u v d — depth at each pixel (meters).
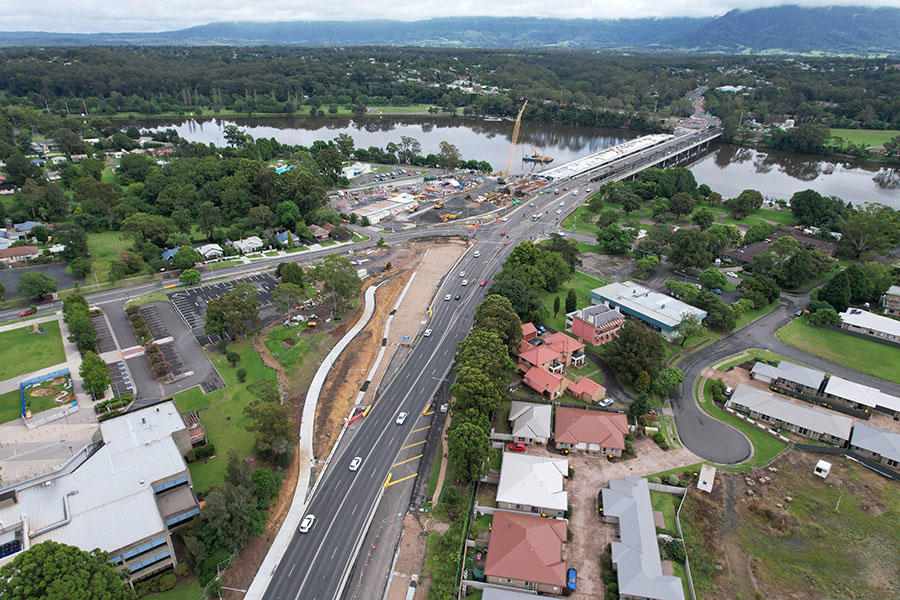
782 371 147.88
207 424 127.38
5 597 68.31
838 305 184.50
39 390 137.00
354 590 92.62
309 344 160.12
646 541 97.75
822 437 127.12
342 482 114.75
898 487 114.56
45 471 110.00
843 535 103.38
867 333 171.00
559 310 184.88
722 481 115.44
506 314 150.88
